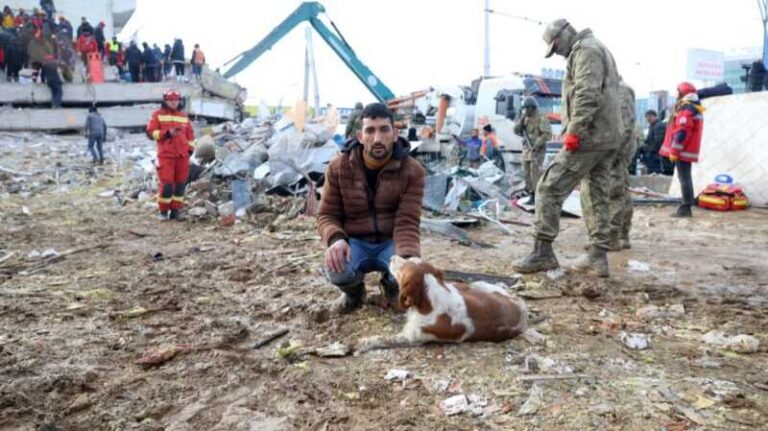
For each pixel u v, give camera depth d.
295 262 6.14
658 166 14.77
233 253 6.76
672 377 3.25
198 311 4.56
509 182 12.03
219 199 9.84
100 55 25.00
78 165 15.98
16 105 22.80
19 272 5.88
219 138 14.28
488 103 18.55
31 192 12.45
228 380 3.27
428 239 7.48
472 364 3.41
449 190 9.94
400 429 2.72
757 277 5.65
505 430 2.70
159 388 3.17
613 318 4.32
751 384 3.16
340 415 2.87
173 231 8.29
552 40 5.51
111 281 5.50
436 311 3.61
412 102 21.19
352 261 4.26
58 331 4.06
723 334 3.94
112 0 30.30
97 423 2.81
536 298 4.82
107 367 3.44
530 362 3.38
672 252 6.85
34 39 22.38
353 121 12.09
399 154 4.08
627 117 6.65
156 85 24.44
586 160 5.37
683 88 9.51
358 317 4.34
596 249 5.62
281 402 3.02
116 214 9.77
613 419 2.76
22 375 3.30
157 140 8.88
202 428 2.78
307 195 9.42
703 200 10.66
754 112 10.93
